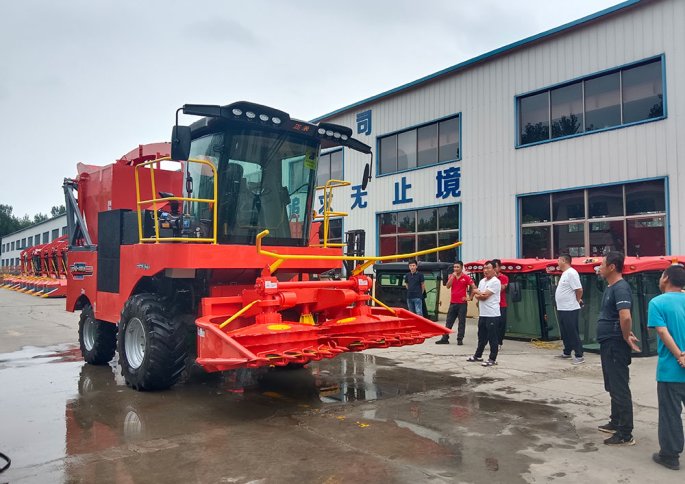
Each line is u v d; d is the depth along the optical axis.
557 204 13.89
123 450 4.64
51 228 52.41
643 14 12.20
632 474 4.08
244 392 6.79
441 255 17.00
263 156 7.14
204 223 6.87
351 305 6.88
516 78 14.77
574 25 13.24
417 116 17.73
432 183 17.20
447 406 6.04
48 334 12.84
